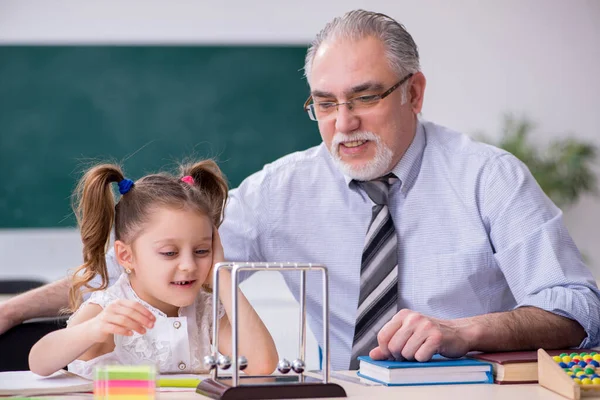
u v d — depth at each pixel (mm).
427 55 5914
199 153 5496
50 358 1401
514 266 1835
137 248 1638
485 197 1913
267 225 2064
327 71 1848
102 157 5410
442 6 5895
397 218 1956
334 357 2018
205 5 5684
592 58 5867
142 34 5617
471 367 1388
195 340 1684
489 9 5887
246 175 5531
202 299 1739
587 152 5672
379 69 1831
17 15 5480
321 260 2029
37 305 1836
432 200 1950
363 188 1979
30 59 5387
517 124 5840
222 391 1210
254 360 1607
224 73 5523
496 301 1960
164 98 5477
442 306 1932
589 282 1739
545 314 1595
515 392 1289
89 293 1898
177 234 1604
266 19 5727
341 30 1857
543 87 5895
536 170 5586
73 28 5539
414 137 1975
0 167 5340
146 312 1381
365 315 1851
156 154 5469
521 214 1859
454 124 5926
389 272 1868
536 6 5871
